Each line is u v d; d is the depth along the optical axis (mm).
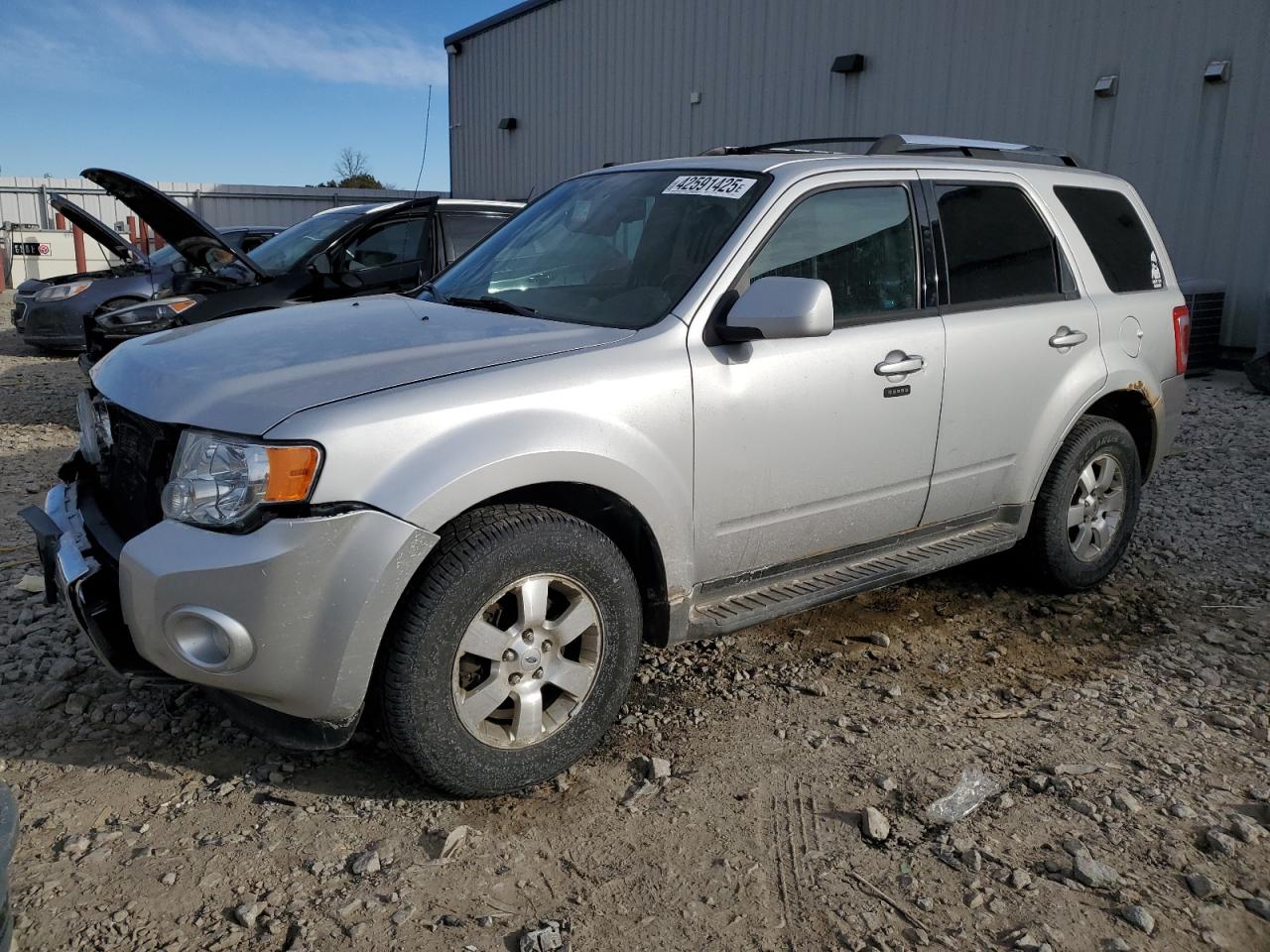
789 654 3973
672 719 3434
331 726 2676
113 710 3365
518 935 2383
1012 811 2912
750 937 2398
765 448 3311
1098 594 4676
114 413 3086
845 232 3633
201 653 2570
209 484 2553
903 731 3373
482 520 2750
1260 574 4883
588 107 19031
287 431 2521
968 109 12188
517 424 2752
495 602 2799
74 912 2418
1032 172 4434
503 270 3840
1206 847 2760
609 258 3590
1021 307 4152
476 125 23047
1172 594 4676
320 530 2494
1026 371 4109
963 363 3859
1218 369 10336
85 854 2635
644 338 3098
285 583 2484
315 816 2832
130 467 2963
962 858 2688
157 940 2340
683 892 2551
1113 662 3963
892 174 3828
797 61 14383
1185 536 5438
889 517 3820
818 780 3061
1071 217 4504
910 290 3795
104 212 24344
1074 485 4434
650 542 3113
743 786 3023
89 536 2910
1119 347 4512
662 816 2871
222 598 2494
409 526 2566
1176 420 4961
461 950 2330
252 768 3066
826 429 3459
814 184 3559
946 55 12328
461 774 2795
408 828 2789
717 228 3422
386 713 2689
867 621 4336
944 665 3895
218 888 2523
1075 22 10938
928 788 3020
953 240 3975
